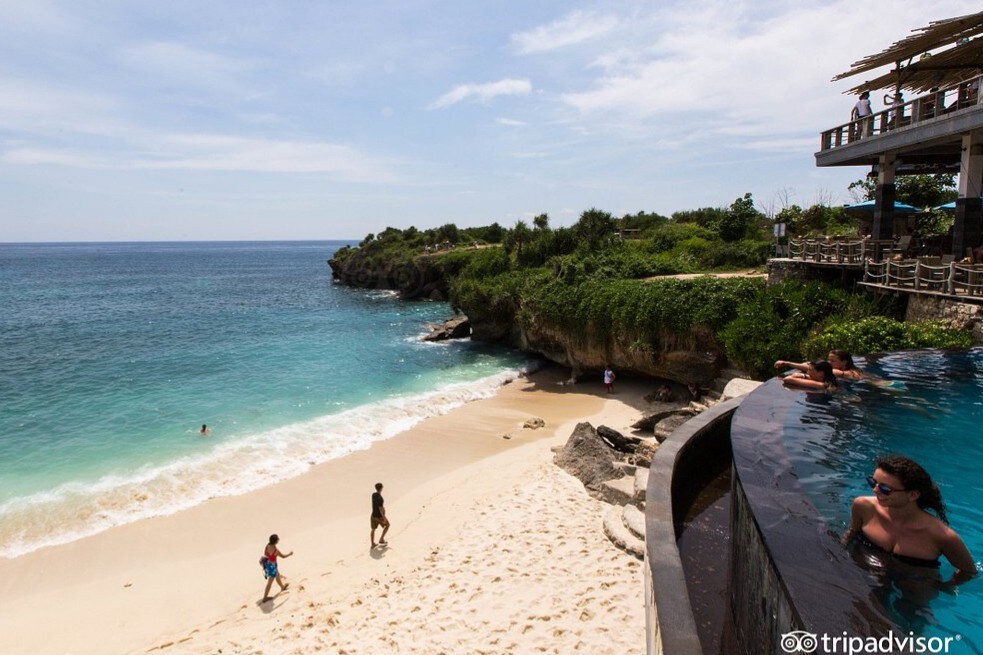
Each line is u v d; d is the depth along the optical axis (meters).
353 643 10.27
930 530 3.70
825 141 21.28
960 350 10.07
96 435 22.64
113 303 69.75
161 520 16.08
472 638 9.90
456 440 22.12
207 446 21.50
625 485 15.14
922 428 6.44
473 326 42.41
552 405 26.66
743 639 4.43
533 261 51.09
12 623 11.98
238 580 13.32
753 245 40.41
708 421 7.83
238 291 85.94
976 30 13.56
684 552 6.04
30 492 17.67
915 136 16.05
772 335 19.31
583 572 11.52
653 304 25.69
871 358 9.62
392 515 16.16
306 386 30.27
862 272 18.86
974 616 3.14
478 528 14.27
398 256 83.50
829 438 6.08
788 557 3.66
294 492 17.75
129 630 11.66
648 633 4.70
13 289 88.75
